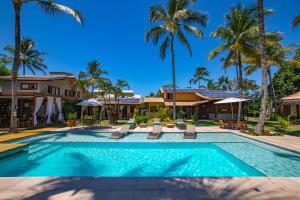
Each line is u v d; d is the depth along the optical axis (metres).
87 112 35.97
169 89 39.16
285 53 28.95
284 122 20.55
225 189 5.30
